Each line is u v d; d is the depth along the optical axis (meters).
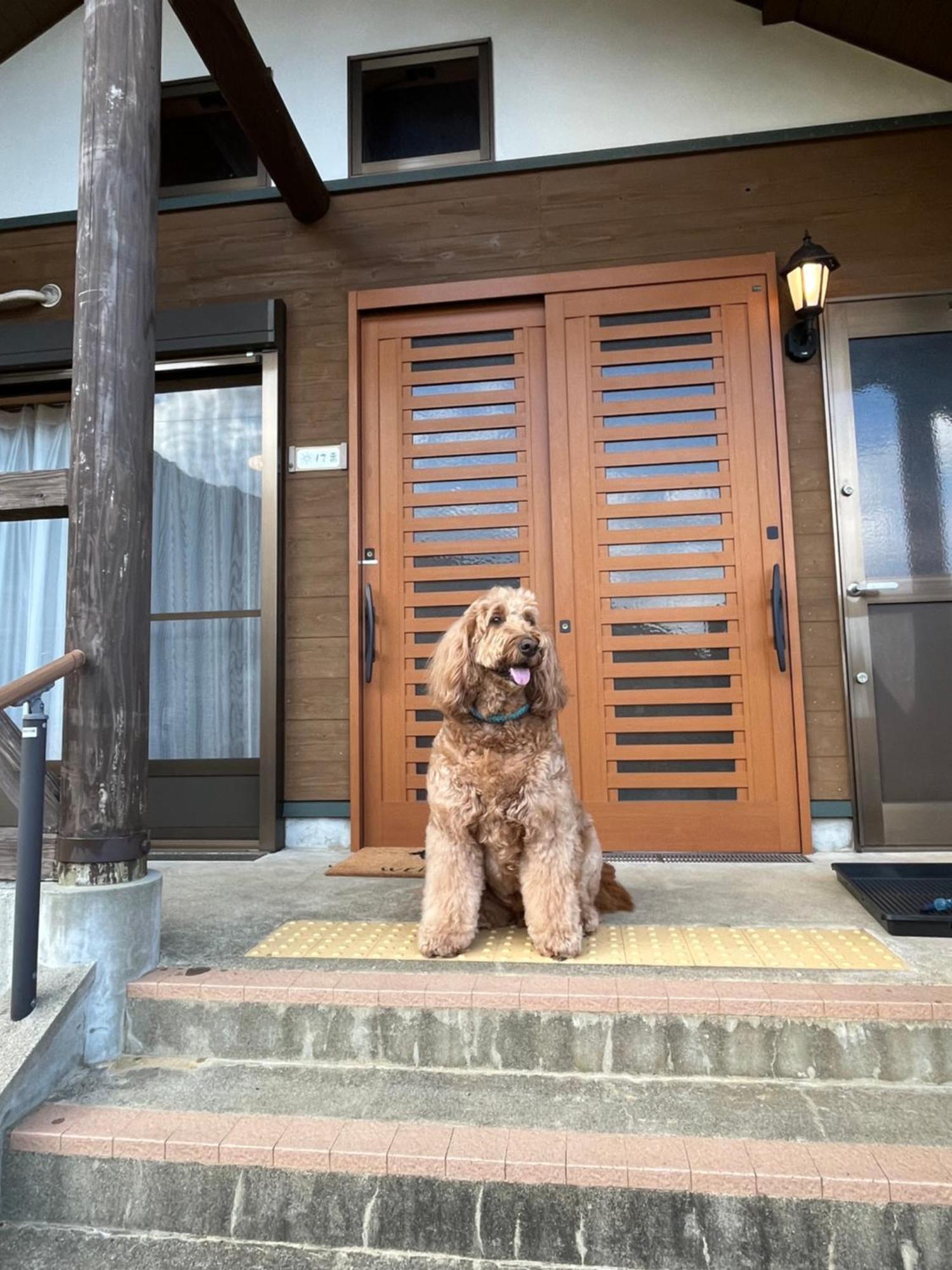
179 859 3.46
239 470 4.04
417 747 3.66
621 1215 1.44
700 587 3.52
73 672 2.03
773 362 3.55
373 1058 1.87
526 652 2.04
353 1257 1.48
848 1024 1.77
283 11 4.07
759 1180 1.42
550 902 2.12
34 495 2.14
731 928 2.31
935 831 3.34
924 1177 1.40
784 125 3.66
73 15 4.24
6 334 3.96
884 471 3.49
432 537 3.76
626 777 3.47
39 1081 1.72
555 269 3.75
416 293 3.79
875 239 3.57
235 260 3.99
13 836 2.17
